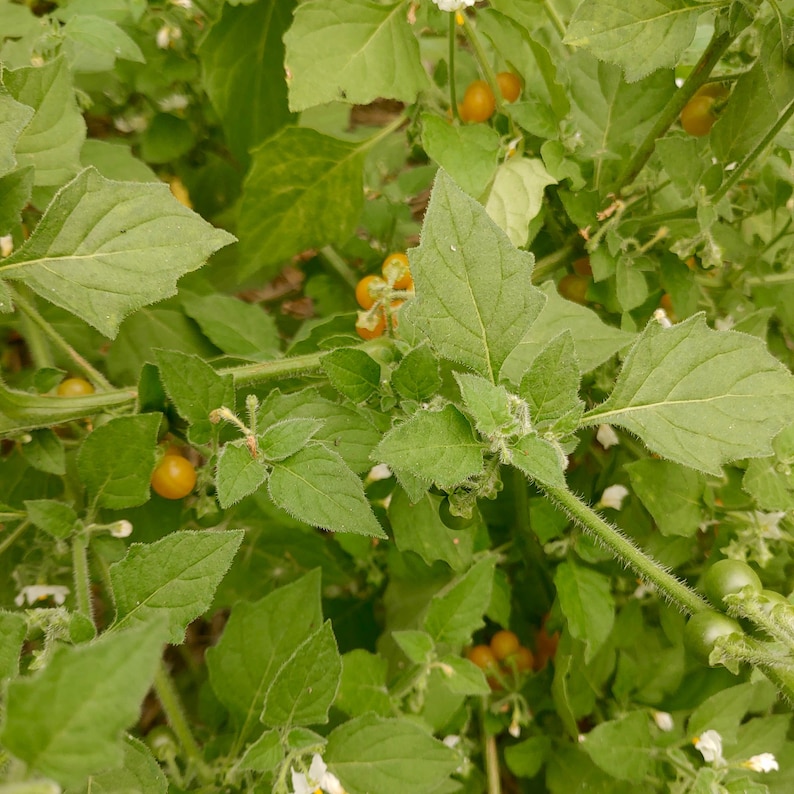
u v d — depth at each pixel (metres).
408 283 0.23
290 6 0.26
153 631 0.13
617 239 0.24
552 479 0.17
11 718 0.12
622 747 0.24
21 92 0.20
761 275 0.27
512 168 0.25
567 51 0.28
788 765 0.25
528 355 0.21
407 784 0.20
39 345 0.25
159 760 0.23
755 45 0.22
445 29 0.27
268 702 0.19
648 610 0.28
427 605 0.28
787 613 0.16
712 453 0.18
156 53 0.27
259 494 0.27
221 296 0.28
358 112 0.43
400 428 0.17
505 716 0.27
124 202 0.19
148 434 0.20
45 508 0.20
